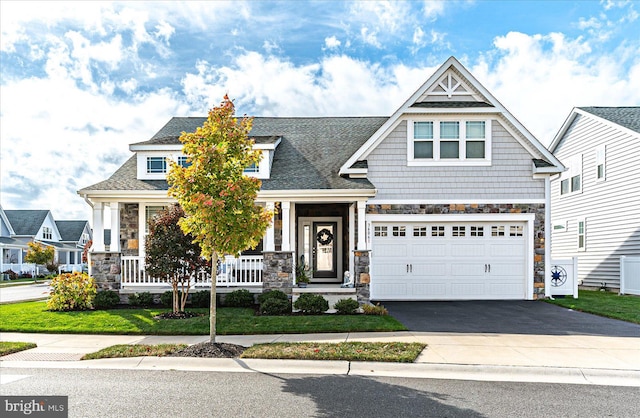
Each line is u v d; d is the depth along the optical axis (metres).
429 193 15.23
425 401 5.73
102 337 9.80
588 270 21.42
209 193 8.34
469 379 6.79
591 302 14.42
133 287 14.21
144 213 15.68
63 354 8.29
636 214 18.27
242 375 6.97
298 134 18.92
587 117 21.64
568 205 23.28
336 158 16.70
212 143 8.51
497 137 15.30
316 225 17.09
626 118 20.14
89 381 6.65
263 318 11.48
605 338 9.26
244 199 8.45
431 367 7.25
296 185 14.52
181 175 8.38
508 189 15.23
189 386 6.38
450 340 9.04
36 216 48.62
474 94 15.25
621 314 11.98
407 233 15.34
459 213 15.19
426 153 15.29
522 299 15.17
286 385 6.41
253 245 8.77
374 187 14.27
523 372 7.06
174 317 11.74
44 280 37.34
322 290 13.19
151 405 5.57
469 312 12.69
